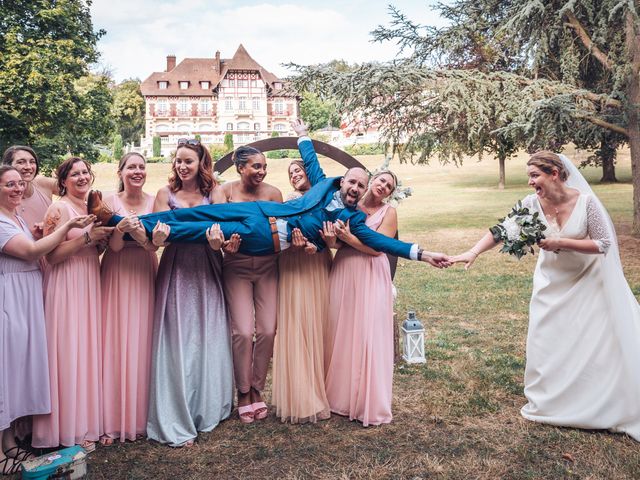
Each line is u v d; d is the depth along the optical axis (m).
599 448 3.34
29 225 3.78
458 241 14.34
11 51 15.45
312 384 3.81
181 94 63.44
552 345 3.67
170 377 3.56
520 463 3.22
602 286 3.53
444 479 3.05
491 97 10.90
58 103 15.49
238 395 3.95
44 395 3.21
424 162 13.62
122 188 3.79
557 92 10.88
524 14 10.51
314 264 3.88
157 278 3.68
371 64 11.00
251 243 3.51
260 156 3.85
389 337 3.86
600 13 10.48
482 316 6.73
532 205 3.81
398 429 3.71
